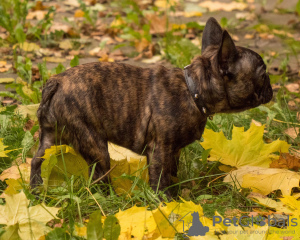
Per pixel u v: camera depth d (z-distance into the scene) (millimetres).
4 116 5965
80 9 11234
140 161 4996
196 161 5445
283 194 4777
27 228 3988
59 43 9094
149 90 4883
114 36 9852
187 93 4809
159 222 4004
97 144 4785
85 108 4688
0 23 9125
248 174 4949
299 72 8125
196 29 10156
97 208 4590
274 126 6434
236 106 4914
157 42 9359
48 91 4695
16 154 5473
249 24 10688
